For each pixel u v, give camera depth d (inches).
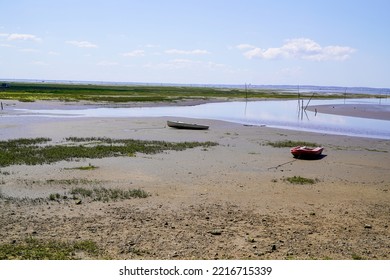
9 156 902.4
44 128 1478.8
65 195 611.5
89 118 1867.6
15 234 440.5
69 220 494.0
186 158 940.0
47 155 928.9
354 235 462.9
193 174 776.3
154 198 607.2
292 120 2050.9
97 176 745.6
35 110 2272.4
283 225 491.5
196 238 438.0
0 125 1545.3
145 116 2071.9
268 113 2488.9
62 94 3745.1
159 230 461.4
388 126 1797.5
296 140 1304.1
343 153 1067.9
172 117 2014.0
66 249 397.4
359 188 700.0
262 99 4237.2
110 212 530.9
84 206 557.9
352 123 1919.3
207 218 510.6
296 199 619.2
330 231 474.6
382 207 585.6
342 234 465.1
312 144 1213.1
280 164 903.1
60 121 1716.3
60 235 439.5
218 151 1050.1
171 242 424.2
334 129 1664.6
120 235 442.6
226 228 474.0
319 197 634.8
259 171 822.5
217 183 709.9
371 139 1355.8
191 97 4020.7
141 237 437.4
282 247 417.7
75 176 741.3
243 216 524.7
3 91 3949.3
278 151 1079.6
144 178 738.8
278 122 1946.4
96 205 563.8
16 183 677.3
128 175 759.7
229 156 982.4
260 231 466.6
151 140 1230.9
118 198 601.9
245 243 426.3
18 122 1656.0
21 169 786.2
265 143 1219.2
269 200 609.3
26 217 503.2
